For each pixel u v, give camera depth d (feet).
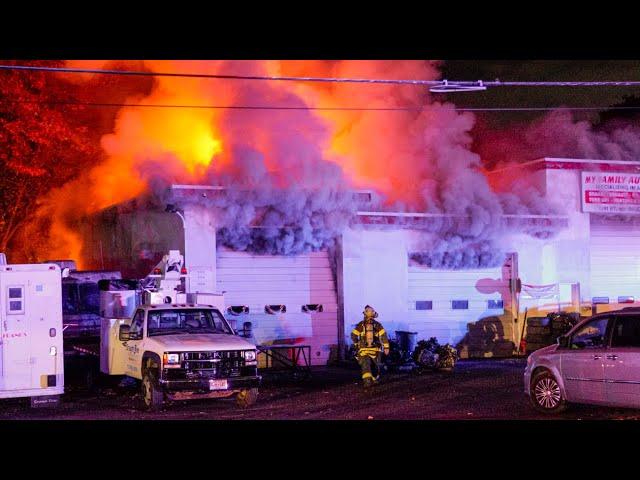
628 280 77.46
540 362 39.68
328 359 64.64
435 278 69.67
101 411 42.45
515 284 72.08
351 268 65.00
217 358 41.42
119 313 50.67
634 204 75.97
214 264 59.77
